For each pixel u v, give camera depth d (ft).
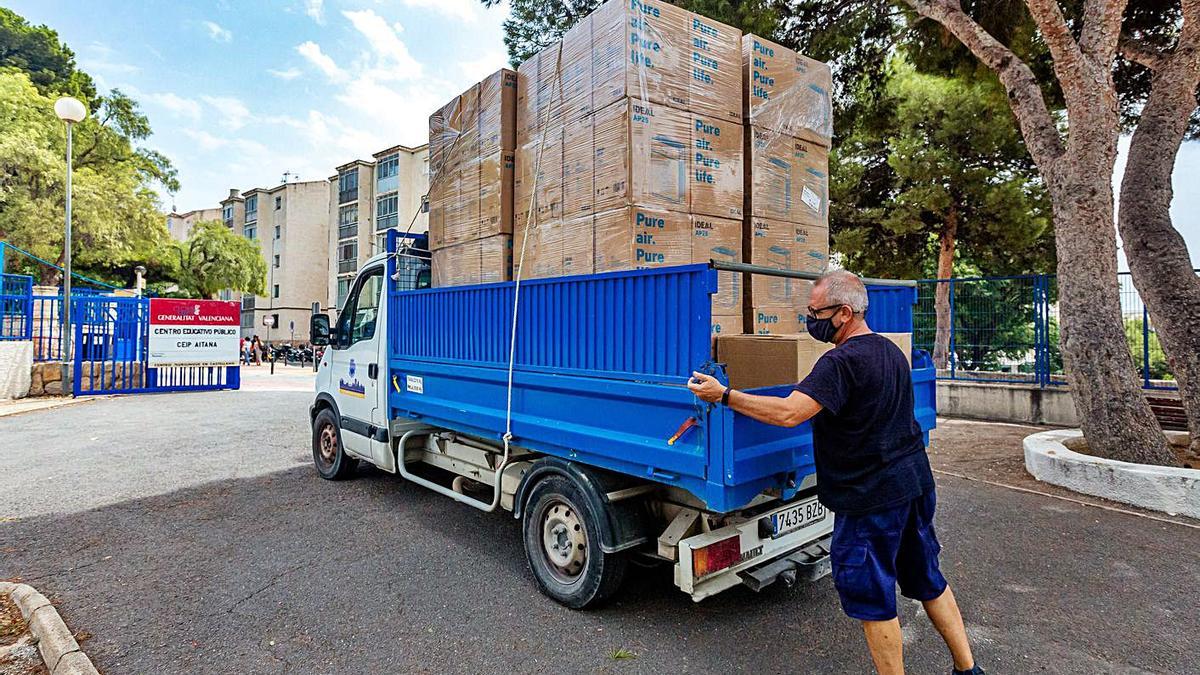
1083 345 19.30
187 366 48.73
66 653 9.24
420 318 15.48
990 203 47.39
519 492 12.34
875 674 9.02
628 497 10.74
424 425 16.39
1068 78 19.51
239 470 21.89
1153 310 19.69
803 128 13.50
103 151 82.33
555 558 11.65
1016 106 21.35
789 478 9.59
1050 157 20.31
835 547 7.96
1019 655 9.53
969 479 20.12
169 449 25.72
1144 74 27.84
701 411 8.63
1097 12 19.24
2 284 45.39
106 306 46.65
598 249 11.04
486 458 14.17
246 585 12.19
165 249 108.06
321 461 20.77
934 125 49.73
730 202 11.96
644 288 9.54
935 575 8.25
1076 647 9.75
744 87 12.50
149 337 47.14
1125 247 20.26
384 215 126.93
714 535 9.71
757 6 27.50
